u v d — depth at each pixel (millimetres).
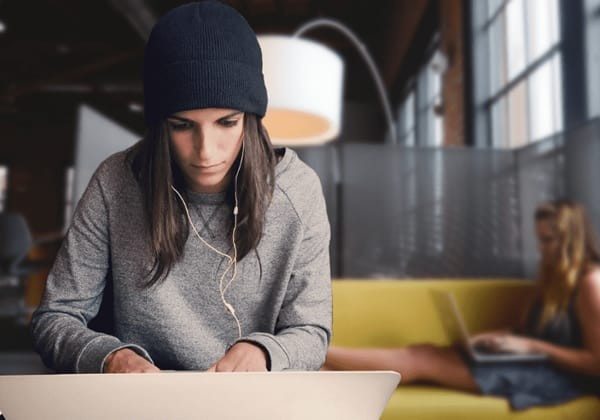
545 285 1928
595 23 2504
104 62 8008
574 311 1825
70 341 817
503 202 2473
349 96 9555
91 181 961
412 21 6000
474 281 2152
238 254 924
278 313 972
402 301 2088
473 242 2447
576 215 1877
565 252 1852
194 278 938
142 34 6602
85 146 2377
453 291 2123
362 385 542
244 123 894
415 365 1851
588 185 2090
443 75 5137
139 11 6152
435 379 1832
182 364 957
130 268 926
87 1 6480
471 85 4129
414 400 1709
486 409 1693
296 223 960
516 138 3529
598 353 1725
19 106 10430
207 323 956
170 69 823
